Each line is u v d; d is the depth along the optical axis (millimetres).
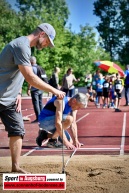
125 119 16188
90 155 8055
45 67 47969
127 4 73312
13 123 6059
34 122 14492
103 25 73750
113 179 5629
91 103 27984
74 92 19297
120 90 21891
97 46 54344
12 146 6117
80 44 51844
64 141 6918
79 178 5719
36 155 8312
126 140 10648
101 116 17578
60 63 49062
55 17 52375
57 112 7180
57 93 5699
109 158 7574
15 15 52719
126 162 7023
